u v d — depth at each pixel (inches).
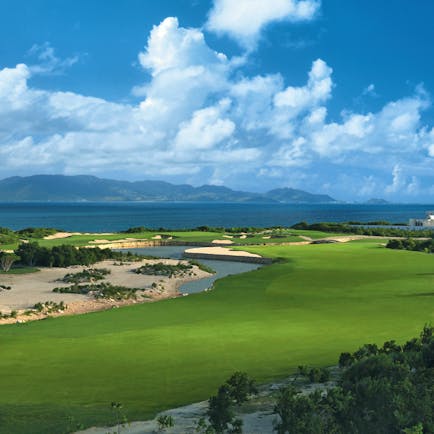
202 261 3582.7
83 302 1995.6
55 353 1007.0
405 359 608.1
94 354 989.2
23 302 1946.4
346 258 3297.2
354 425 443.2
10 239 4448.8
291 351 954.1
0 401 670.5
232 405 516.1
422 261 3088.1
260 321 1374.3
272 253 3725.4
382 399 452.8
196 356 941.8
